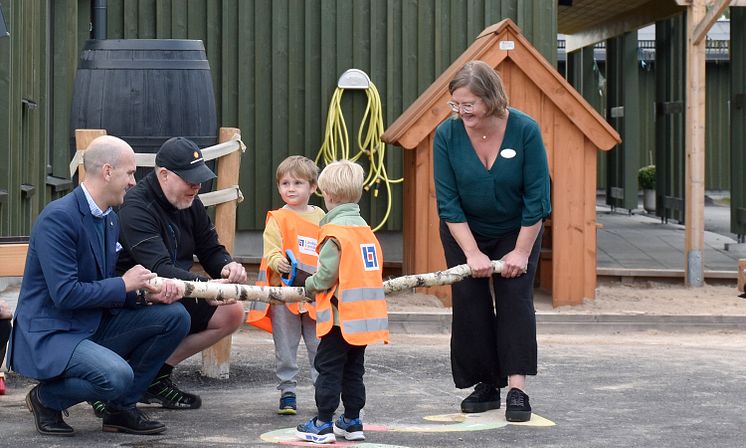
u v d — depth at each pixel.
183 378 7.37
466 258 5.91
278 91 12.67
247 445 5.07
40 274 5.12
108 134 7.01
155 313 5.35
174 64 7.07
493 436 5.38
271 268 6.25
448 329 10.05
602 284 12.34
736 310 10.67
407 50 12.74
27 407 5.98
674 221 18.38
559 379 7.42
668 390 6.97
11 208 10.09
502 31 10.52
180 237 6.00
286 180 6.37
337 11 12.69
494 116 5.64
